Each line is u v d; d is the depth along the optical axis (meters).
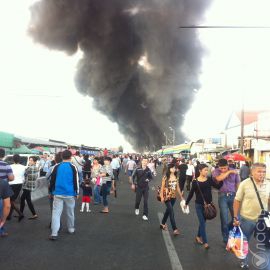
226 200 6.24
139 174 8.89
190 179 16.38
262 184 4.45
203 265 4.84
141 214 9.37
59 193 6.27
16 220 7.97
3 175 6.11
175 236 6.69
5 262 4.76
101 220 8.30
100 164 10.70
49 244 5.82
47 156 14.82
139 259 5.05
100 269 4.54
